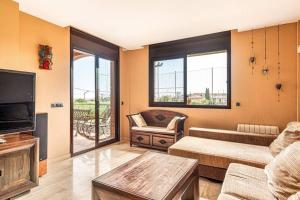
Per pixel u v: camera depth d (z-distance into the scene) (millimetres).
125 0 2518
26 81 2414
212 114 3865
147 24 3334
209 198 2105
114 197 1382
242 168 1858
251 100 3486
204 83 4062
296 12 2840
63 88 3352
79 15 2955
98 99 4180
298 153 1376
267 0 2502
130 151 3873
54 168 2928
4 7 2424
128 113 4965
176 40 4238
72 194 2168
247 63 3516
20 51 2740
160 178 1537
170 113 4266
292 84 3174
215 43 3848
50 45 3150
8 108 2242
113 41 4324
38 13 2869
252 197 1358
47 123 2812
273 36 3320
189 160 1962
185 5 2654
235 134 2896
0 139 2148
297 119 3113
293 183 1272
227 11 2826
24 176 2168
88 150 3854
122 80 4949
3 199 1983
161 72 4613
